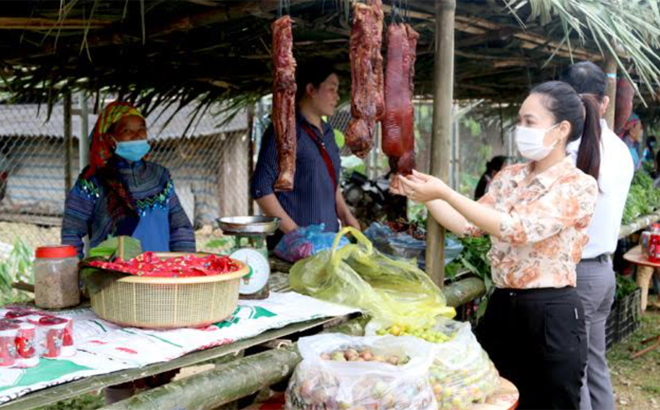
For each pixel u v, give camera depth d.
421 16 3.45
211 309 2.31
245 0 3.16
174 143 11.92
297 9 3.43
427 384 2.26
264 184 3.93
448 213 3.08
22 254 6.22
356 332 2.74
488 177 7.82
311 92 4.02
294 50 4.68
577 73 3.54
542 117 2.62
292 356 2.47
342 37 4.33
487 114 9.91
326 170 4.11
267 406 2.58
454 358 2.45
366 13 2.48
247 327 2.41
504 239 2.58
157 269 2.37
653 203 7.02
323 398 2.17
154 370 2.04
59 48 4.39
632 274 8.03
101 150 3.33
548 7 3.18
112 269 2.23
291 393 2.29
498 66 5.46
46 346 1.99
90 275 2.32
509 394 2.59
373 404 2.15
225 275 2.32
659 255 5.72
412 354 2.38
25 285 2.85
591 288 3.50
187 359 2.14
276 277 3.34
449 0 3.00
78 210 3.34
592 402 3.71
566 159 2.70
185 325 2.28
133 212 3.37
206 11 3.35
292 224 3.95
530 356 2.78
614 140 3.52
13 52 4.57
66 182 5.98
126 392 3.42
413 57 2.76
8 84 4.98
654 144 12.23
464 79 6.56
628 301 6.81
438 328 2.78
